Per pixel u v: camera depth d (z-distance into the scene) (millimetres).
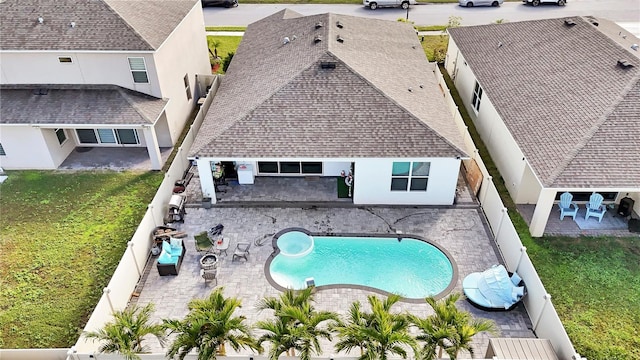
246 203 23344
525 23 30828
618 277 19359
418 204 23250
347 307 18188
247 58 29516
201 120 28141
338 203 23328
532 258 20203
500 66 27953
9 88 25781
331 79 23500
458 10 47844
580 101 22641
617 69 23250
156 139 25734
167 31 26766
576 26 27875
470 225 22016
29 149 25438
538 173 20109
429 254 20594
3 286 19531
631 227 21469
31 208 23547
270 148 21625
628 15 45594
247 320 17719
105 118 24547
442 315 14508
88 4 25828
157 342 17125
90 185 24984
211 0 48938
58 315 18328
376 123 22172
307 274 19703
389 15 46625
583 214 22547
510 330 17422
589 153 20141
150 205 20578
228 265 20109
